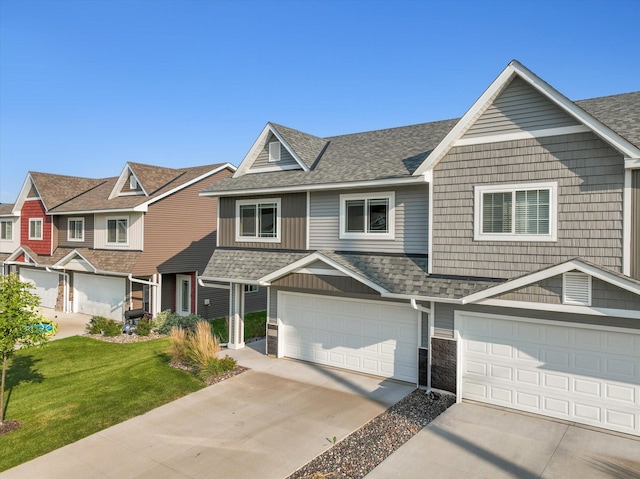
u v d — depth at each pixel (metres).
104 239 23.34
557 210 9.62
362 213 13.09
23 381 13.51
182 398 11.36
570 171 9.50
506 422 9.56
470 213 10.69
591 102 12.24
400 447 8.55
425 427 9.34
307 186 13.59
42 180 27.91
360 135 17.25
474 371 10.67
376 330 12.71
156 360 14.87
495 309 10.29
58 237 26.92
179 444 8.95
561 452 8.26
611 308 8.44
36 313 11.02
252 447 8.74
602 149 9.15
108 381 12.96
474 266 10.62
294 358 14.52
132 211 21.14
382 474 7.61
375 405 10.67
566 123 9.54
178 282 23.33
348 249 13.34
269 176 15.82
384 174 12.22
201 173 23.56
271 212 15.34
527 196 9.98
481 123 10.58
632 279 8.24
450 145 10.94
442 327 11.12
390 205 12.51
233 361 13.40
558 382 9.62
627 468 7.68
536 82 9.62
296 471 7.86
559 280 9.01
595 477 7.41
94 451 8.76
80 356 16.30
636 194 8.82
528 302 9.31
